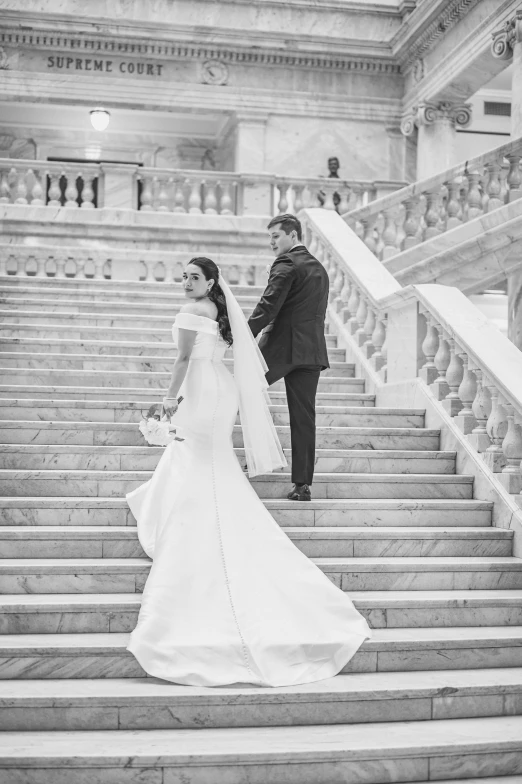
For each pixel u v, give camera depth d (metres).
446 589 5.20
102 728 4.02
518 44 12.34
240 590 4.51
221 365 5.11
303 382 5.63
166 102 15.88
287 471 6.07
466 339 6.25
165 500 4.89
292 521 5.59
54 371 7.07
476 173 10.11
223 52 15.88
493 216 9.73
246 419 5.16
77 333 8.25
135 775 3.71
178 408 5.02
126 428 6.15
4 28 15.06
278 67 16.19
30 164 13.03
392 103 16.53
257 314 5.37
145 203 13.55
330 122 16.39
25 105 16.50
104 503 5.36
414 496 6.02
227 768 3.76
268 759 3.77
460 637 4.64
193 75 15.95
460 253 9.07
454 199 10.25
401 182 13.84
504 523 5.68
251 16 15.91
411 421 6.80
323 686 4.23
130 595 4.82
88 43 15.47
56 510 5.34
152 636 4.27
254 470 5.21
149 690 4.09
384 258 10.18
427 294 6.80
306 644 4.37
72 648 4.28
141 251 11.17
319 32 16.08
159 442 4.76
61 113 17.33
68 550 5.09
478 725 4.18
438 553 5.48
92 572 4.87
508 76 17.44
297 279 5.56
